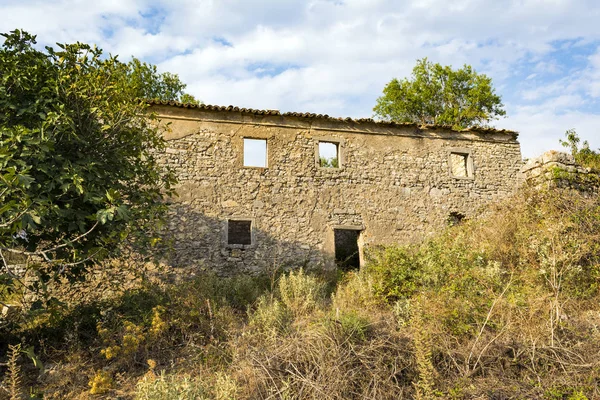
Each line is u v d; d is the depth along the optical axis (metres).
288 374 4.29
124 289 8.74
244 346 5.13
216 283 8.32
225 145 10.28
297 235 10.25
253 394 4.11
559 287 6.22
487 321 5.06
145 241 6.29
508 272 7.05
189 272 9.38
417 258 7.44
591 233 8.06
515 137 12.46
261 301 6.64
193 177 9.91
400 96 22.73
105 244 5.84
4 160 4.46
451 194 11.56
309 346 4.50
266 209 10.20
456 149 11.92
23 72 5.48
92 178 5.56
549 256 6.67
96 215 4.66
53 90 5.62
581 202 8.80
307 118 10.94
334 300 6.85
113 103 6.21
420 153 11.65
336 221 10.59
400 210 11.08
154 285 7.93
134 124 7.05
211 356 5.21
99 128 6.11
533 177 10.33
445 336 4.89
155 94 18.73
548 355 4.69
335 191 10.77
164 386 3.76
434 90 22.30
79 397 4.55
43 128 5.00
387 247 9.21
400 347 4.65
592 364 4.42
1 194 4.24
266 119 10.70
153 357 5.44
